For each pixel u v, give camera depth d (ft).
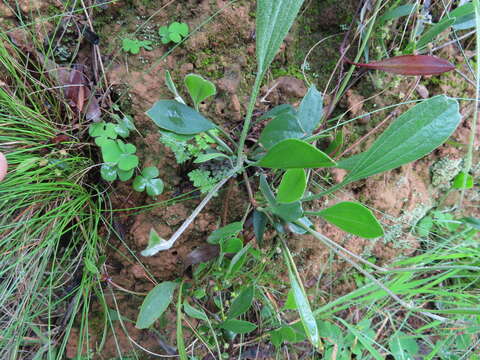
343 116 0.78
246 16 0.68
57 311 0.75
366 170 0.52
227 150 0.66
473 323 0.82
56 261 0.73
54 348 0.74
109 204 0.72
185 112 0.55
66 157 0.68
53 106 0.68
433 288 0.85
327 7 0.76
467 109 0.86
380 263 0.92
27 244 0.67
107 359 0.76
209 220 0.73
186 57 0.68
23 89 0.66
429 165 0.89
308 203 0.79
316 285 0.88
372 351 0.75
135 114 0.67
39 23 0.65
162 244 0.51
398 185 0.86
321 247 0.83
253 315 0.83
